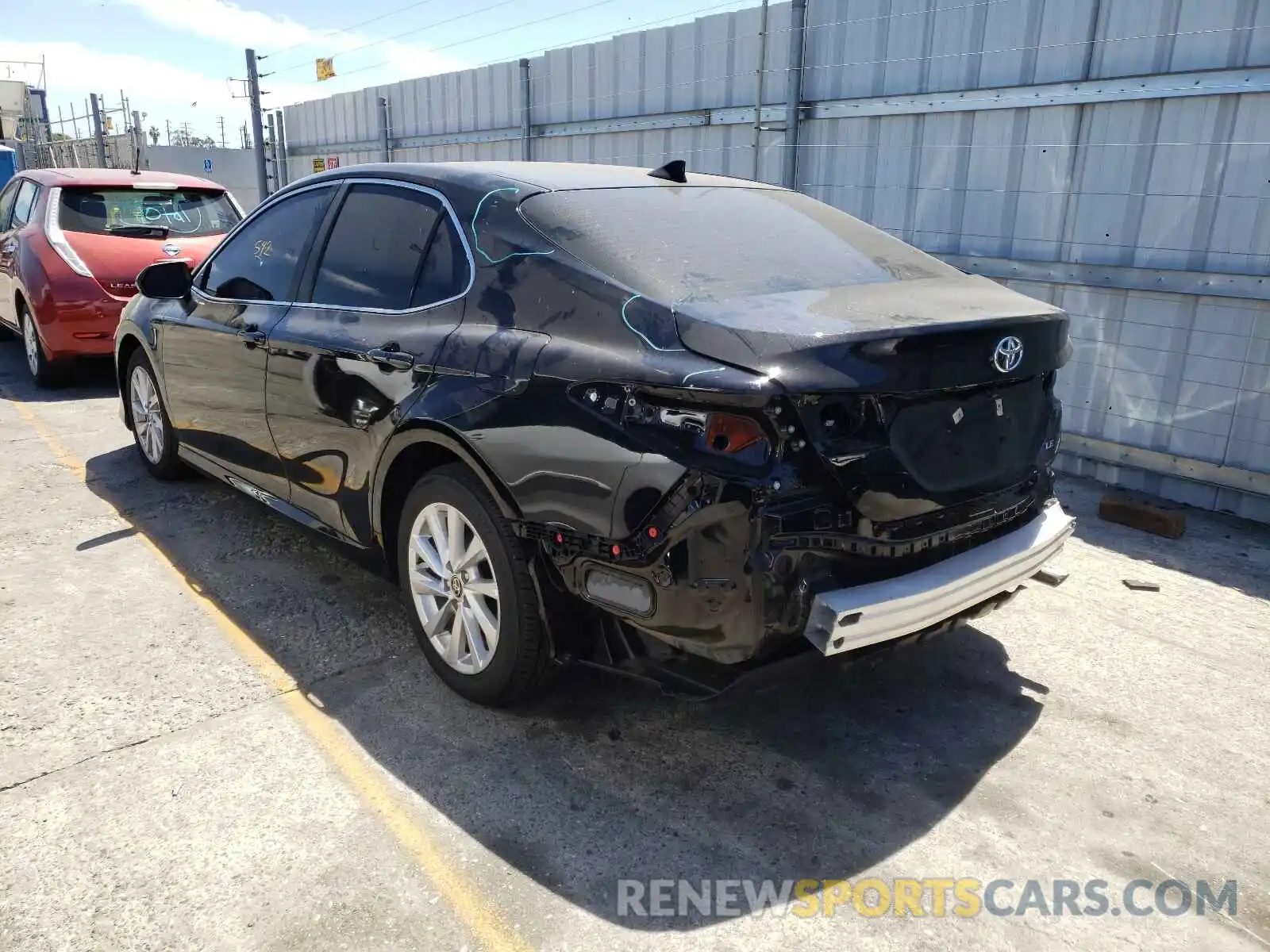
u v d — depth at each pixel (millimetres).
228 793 2604
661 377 2318
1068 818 2611
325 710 3033
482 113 9961
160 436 5086
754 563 2250
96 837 2420
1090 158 5293
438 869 2336
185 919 2158
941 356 2432
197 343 4246
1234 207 4812
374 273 3355
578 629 2752
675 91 7590
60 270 7016
